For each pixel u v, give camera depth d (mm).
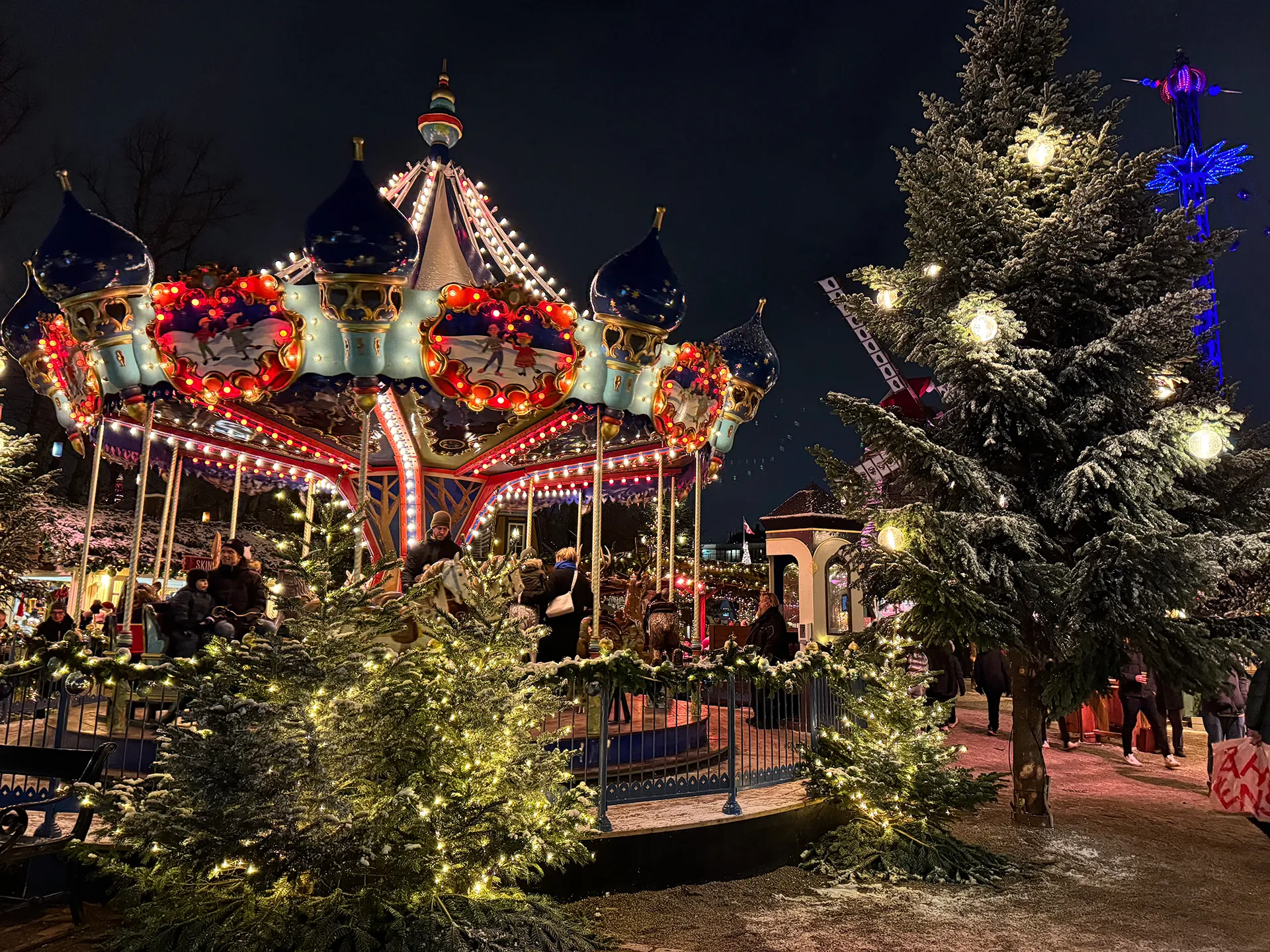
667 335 8969
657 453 13523
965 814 8750
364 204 7520
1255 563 7754
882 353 22109
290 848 4383
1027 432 8539
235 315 7758
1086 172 8672
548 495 16469
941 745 7895
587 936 5398
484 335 8164
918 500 8852
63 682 6309
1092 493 8234
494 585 5840
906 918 5918
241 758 4273
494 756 5285
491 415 10828
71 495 25625
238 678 4812
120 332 7820
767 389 11648
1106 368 8352
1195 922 5828
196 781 4301
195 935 4539
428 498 13273
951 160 8812
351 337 7773
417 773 4957
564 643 9680
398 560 5293
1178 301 7703
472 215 11344
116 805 4672
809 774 8016
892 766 7352
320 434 12359
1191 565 7289
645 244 8680
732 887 6566
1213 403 8875
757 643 12430
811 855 7258
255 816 4320
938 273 9031
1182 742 12320
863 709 8102
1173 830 8250
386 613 5238
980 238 8891
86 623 14914
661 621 11500
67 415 8977
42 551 16812
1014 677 8672
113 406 8484
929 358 9062
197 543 22016
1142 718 13461
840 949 5355
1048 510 8352
